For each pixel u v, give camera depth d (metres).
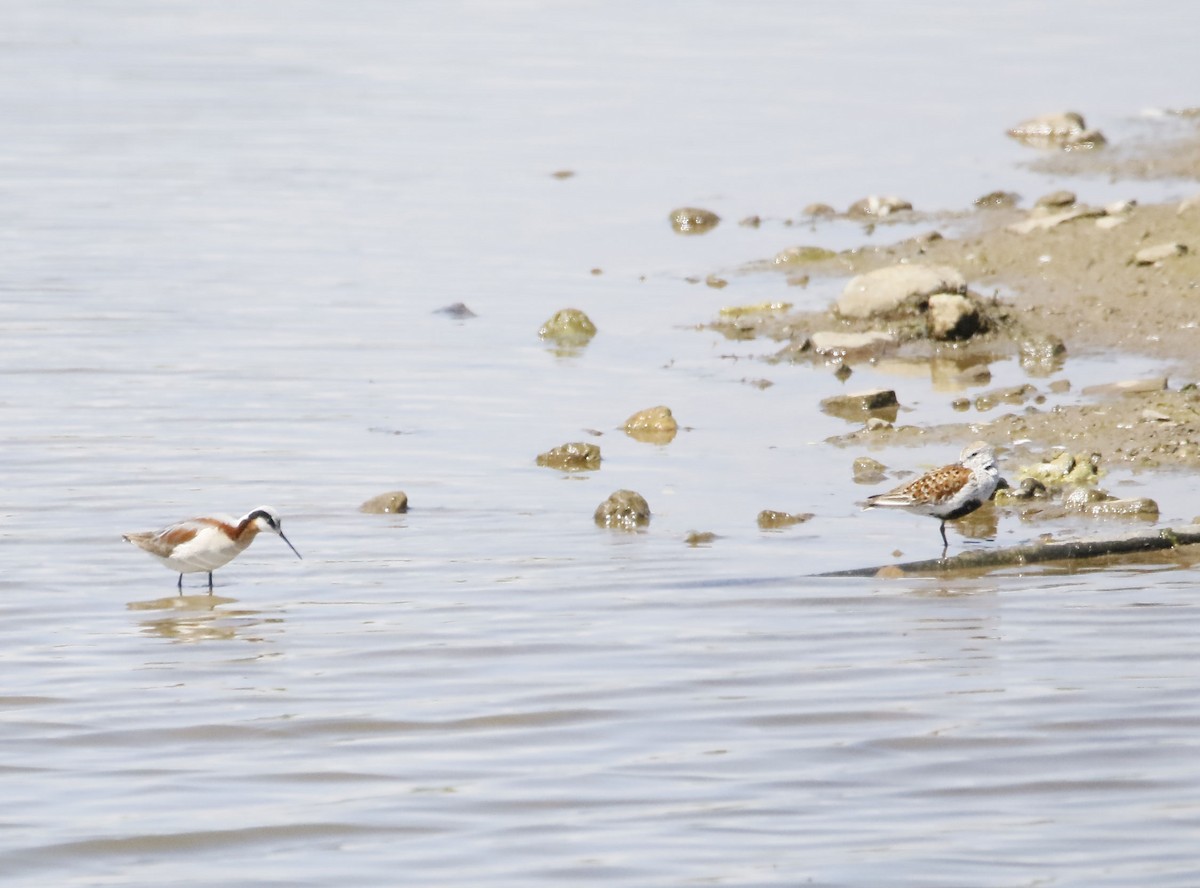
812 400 20.92
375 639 13.72
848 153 35.88
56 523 16.70
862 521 16.53
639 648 13.45
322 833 10.53
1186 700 12.20
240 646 13.62
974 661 13.01
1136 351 21.77
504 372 22.56
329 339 24.17
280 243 30.12
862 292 23.88
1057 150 34.53
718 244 29.44
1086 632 13.51
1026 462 17.95
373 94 44.62
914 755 11.50
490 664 13.19
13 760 11.59
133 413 20.55
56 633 13.95
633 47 50.47
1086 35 49.81
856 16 55.06
